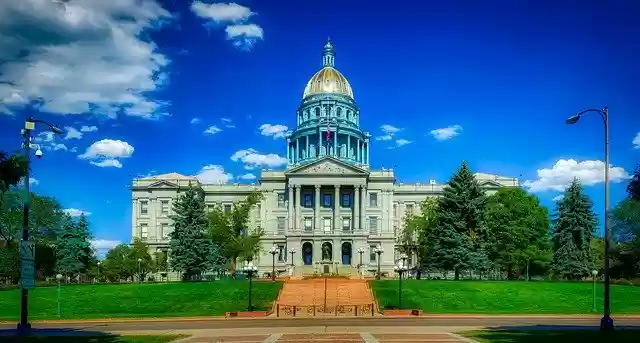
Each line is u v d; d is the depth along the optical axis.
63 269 110.50
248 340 36.81
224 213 114.06
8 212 95.62
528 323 50.25
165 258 128.25
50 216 112.12
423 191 146.25
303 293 75.44
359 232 131.12
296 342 35.06
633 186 39.16
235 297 72.25
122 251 123.75
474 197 100.62
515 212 102.19
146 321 56.31
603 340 33.56
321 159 134.25
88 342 35.28
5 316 62.31
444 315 59.84
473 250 97.38
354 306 65.62
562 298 71.38
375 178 137.25
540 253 103.50
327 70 169.00
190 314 63.31
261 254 135.75
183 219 106.12
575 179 106.00
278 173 140.38
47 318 59.78
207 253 105.69
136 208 142.75
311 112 162.75
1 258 95.12
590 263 102.06
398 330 43.31
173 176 149.12
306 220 135.88
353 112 165.50
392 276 127.75
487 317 57.75
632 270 91.88
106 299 71.56
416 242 120.50
